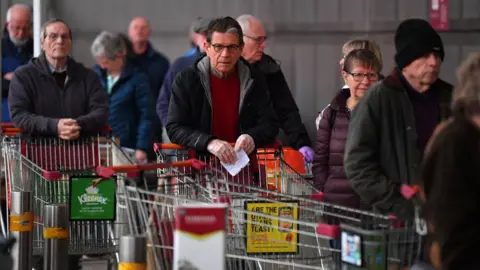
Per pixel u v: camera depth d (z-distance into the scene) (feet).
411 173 43.29
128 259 42.09
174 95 56.29
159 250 43.14
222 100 56.80
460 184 34.63
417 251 38.78
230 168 53.36
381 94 43.45
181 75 56.54
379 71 58.90
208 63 56.95
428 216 35.53
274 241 46.68
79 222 58.75
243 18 70.74
